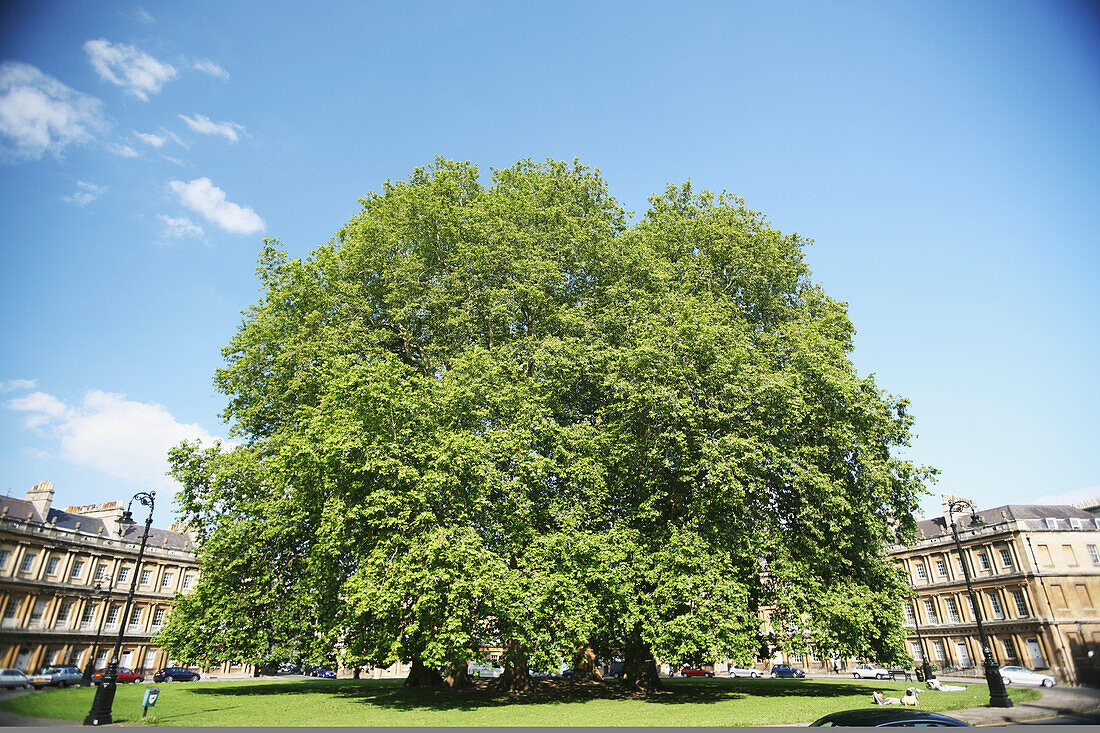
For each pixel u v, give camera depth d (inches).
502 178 1397.6
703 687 1222.3
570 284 1261.1
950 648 2482.8
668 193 1416.1
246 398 1175.0
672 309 1079.6
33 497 2362.2
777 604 965.8
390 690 1140.5
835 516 970.7
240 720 739.4
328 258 1172.5
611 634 1004.6
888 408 1111.6
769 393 967.0
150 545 2591.0
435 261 1221.7
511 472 956.0
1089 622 530.6
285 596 978.1
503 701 946.1
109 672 727.1
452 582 780.6
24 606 2046.0
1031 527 2224.4
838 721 478.9
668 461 964.6
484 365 986.7
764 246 1250.0
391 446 866.8
